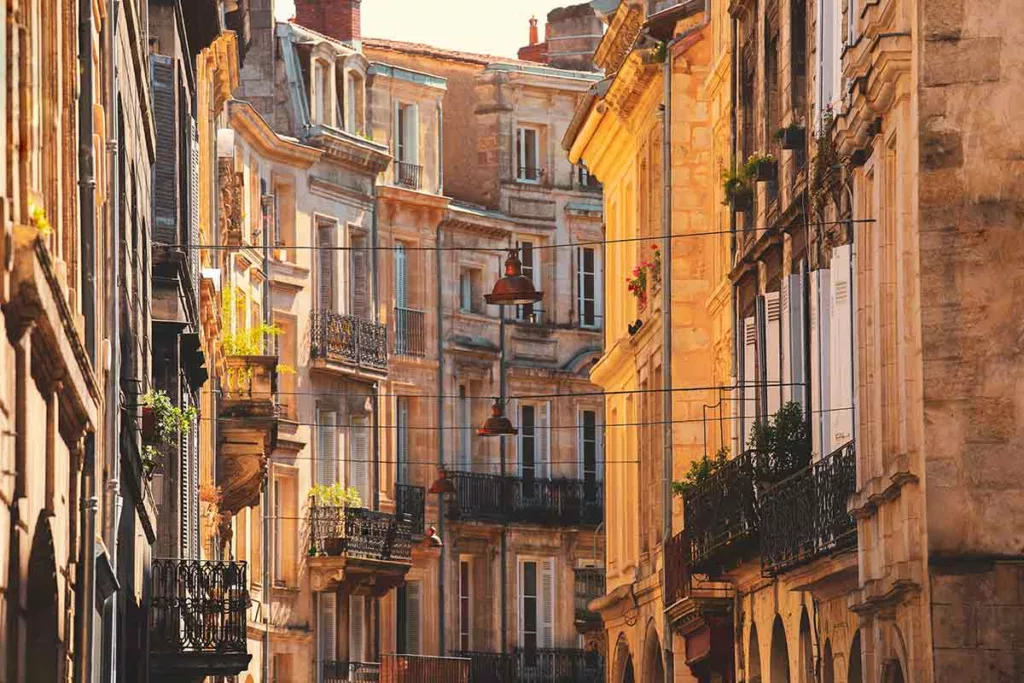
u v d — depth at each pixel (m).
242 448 67.88
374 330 94.38
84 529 29.47
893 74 36.00
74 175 28.12
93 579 29.70
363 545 90.94
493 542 101.75
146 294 45.41
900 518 36.22
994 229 34.88
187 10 53.59
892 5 36.69
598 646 89.38
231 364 68.44
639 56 66.69
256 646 84.75
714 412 62.59
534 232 105.38
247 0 73.12
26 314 20.61
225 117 78.38
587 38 111.69
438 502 98.94
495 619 101.38
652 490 68.75
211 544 63.59
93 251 30.17
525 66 106.44
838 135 40.00
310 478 90.62
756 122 54.19
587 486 105.00
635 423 71.44
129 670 45.12
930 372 34.78
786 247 49.47
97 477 30.70
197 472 55.84
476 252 102.38
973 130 35.00
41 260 20.97
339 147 92.75
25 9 22.17
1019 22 35.03
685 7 64.62
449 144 105.75
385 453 96.56
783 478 47.41
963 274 34.88
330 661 90.81
